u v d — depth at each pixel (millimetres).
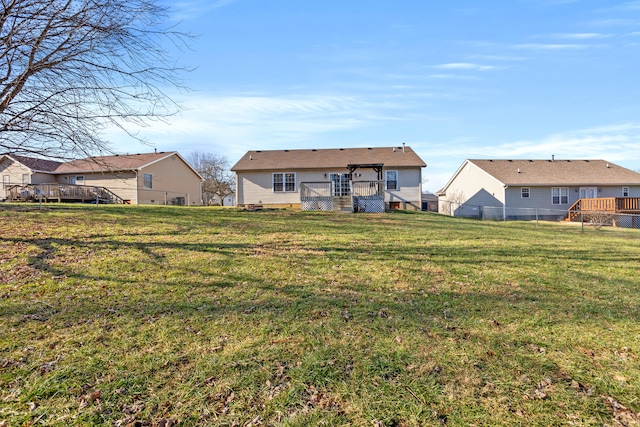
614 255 7828
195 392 2543
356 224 12273
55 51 5906
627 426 2197
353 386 2623
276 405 2412
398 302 4480
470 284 5320
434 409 2363
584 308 4324
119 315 3936
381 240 8930
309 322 3795
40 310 4035
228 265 6098
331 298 4582
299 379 2707
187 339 3367
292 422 2240
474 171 28344
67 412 2322
